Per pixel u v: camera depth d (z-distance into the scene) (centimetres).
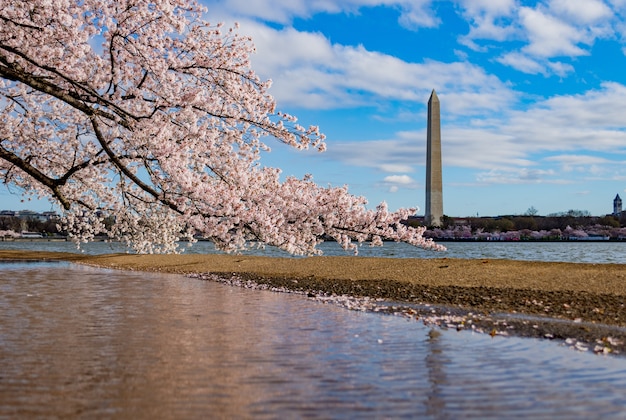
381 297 1727
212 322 1215
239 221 1262
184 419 585
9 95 1522
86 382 719
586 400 650
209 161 1377
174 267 3184
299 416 595
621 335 1059
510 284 1925
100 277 2570
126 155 1298
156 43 1230
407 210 1498
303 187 1449
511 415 600
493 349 930
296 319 1266
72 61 1202
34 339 1005
